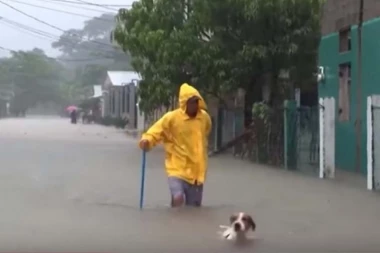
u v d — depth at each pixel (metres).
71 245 8.55
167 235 9.10
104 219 10.27
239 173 17.11
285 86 22.41
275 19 20.69
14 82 96.38
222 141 25.14
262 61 21.22
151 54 24.86
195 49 21.94
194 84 22.39
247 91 22.55
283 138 19.06
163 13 24.23
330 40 19.25
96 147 27.22
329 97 18.25
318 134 16.98
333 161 16.20
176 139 11.11
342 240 8.92
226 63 21.58
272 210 11.15
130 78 67.69
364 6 17.19
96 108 79.25
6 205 11.62
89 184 14.67
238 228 8.87
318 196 12.88
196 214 10.59
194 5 21.89
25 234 9.20
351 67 17.97
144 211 10.96
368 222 10.12
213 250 8.29
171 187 11.09
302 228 9.64
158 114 35.75
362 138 17.17
